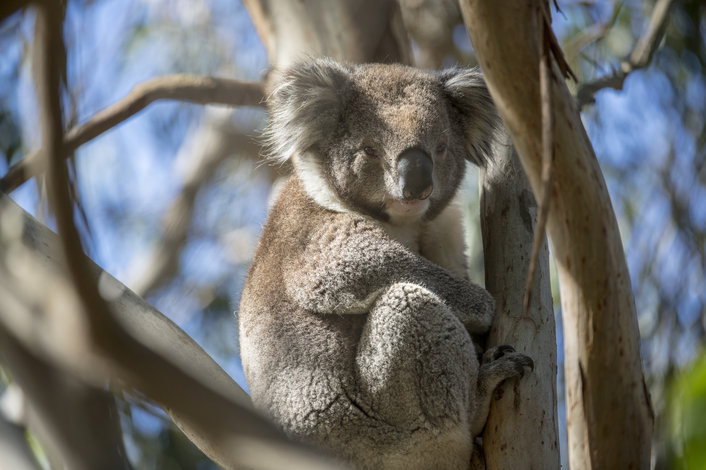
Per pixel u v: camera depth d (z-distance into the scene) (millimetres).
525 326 5879
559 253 4527
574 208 4383
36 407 2945
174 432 8281
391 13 8953
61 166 2633
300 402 6492
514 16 4242
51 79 2613
